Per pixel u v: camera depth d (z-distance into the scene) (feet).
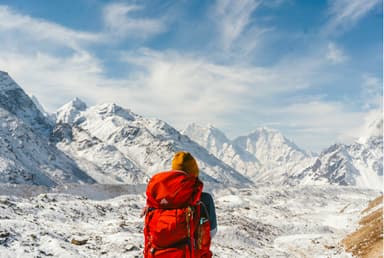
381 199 178.70
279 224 154.30
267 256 86.28
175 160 12.89
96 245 50.98
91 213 90.79
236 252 74.84
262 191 347.77
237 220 133.08
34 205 78.54
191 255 11.77
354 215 199.21
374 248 81.92
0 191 145.48
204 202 12.44
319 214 236.84
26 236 42.47
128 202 120.98
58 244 41.75
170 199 11.91
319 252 104.63
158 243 11.96
